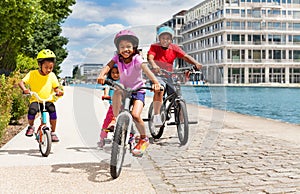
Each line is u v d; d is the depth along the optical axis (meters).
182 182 4.53
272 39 63.59
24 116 11.23
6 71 23.30
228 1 61.09
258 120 11.07
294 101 28.52
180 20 56.91
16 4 14.93
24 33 16.95
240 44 61.59
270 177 4.74
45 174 4.88
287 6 65.31
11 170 5.07
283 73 64.62
